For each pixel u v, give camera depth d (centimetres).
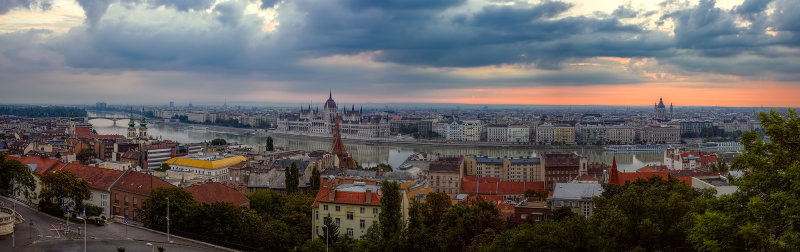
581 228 14712
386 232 19000
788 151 10856
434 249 18138
